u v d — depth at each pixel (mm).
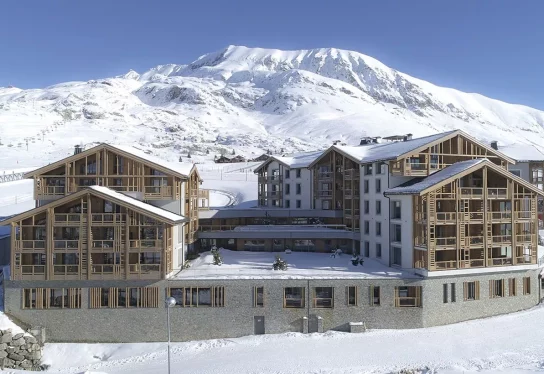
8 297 43844
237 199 98938
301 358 37406
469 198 46594
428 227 44656
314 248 60594
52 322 43812
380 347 39281
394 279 44312
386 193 50188
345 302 44344
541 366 33906
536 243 49375
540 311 47594
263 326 44375
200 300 44688
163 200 51250
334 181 64312
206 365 37094
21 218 43625
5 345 41094
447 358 36469
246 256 56844
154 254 45688
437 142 50688
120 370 37594
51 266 43875
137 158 49594
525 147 78438
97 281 44000
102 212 44938
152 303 44062
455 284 46000
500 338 40625
